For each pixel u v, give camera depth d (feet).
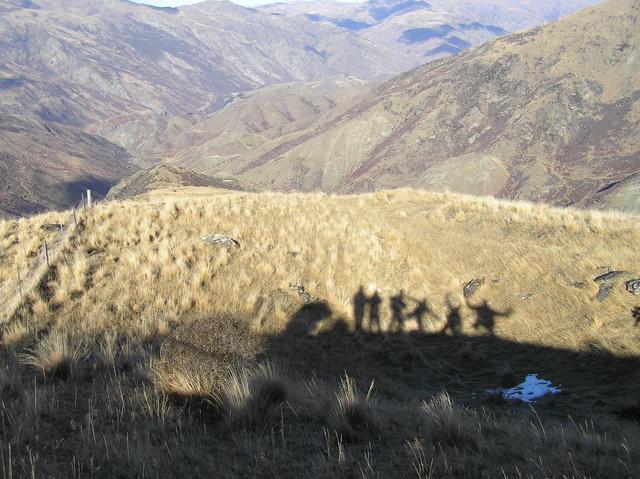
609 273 36.96
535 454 15.29
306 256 47.34
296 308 37.35
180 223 52.29
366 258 47.50
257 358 22.70
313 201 68.69
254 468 13.52
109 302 33.68
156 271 39.34
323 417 17.69
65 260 39.01
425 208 67.36
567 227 50.42
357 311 38.58
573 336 32.12
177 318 32.30
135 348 26.76
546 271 40.88
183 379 18.15
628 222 49.90
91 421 15.26
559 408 25.26
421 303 40.47
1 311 30.66
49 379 20.15
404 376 30.81
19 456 13.00
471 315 38.17
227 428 16.21
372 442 15.96
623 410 23.53
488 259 45.91
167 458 13.66
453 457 14.66
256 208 61.05
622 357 28.81
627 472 13.89
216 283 39.17
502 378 29.91
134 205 59.16
